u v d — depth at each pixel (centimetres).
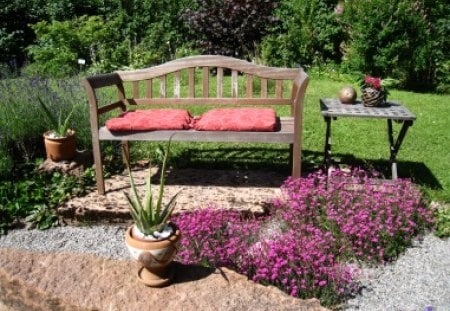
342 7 891
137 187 402
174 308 215
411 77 806
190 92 423
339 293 278
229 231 316
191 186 404
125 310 215
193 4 1003
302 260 288
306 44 918
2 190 386
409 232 342
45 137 414
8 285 235
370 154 482
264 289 229
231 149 496
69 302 221
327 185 380
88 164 438
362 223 328
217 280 233
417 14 775
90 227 369
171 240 223
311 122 578
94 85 373
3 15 1012
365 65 822
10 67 902
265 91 418
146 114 394
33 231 363
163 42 1014
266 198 375
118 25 1041
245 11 904
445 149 498
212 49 923
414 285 296
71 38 925
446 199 388
